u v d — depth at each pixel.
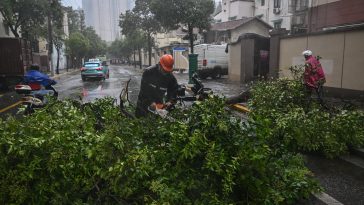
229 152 3.67
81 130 3.75
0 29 27.58
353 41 11.67
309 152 6.31
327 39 12.91
